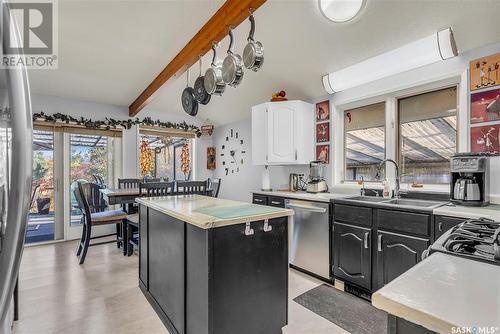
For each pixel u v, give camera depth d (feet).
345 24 7.34
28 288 8.27
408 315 1.77
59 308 7.14
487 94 6.90
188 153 18.48
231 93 13.51
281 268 6.01
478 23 6.47
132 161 15.61
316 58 9.16
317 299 7.79
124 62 10.07
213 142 18.62
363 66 8.81
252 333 5.52
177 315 5.97
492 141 6.79
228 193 17.16
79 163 14.33
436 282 2.17
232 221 5.08
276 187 13.64
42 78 11.33
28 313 6.86
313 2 6.81
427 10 6.50
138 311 7.07
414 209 6.63
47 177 13.57
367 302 7.62
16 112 1.92
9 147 2.15
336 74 9.59
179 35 8.21
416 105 8.77
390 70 8.44
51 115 13.15
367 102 9.90
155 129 16.51
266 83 11.68
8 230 1.93
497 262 2.62
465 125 7.31
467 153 6.64
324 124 11.20
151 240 7.52
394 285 2.12
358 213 7.95
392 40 7.62
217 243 5.01
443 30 6.84
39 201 13.47
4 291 1.92
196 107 9.20
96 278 9.07
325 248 8.94
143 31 8.01
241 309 5.35
